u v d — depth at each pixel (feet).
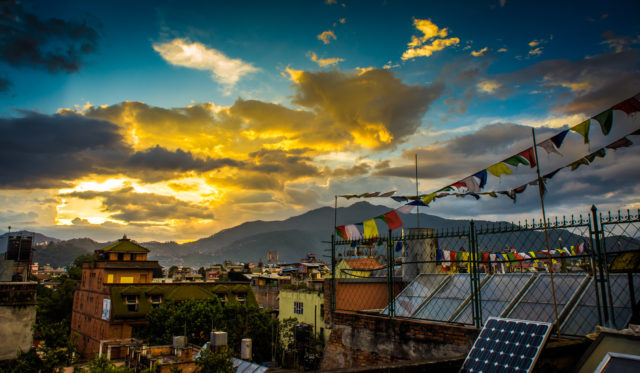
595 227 31.63
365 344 45.60
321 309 144.36
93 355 188.44
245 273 326.44
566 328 35.60
